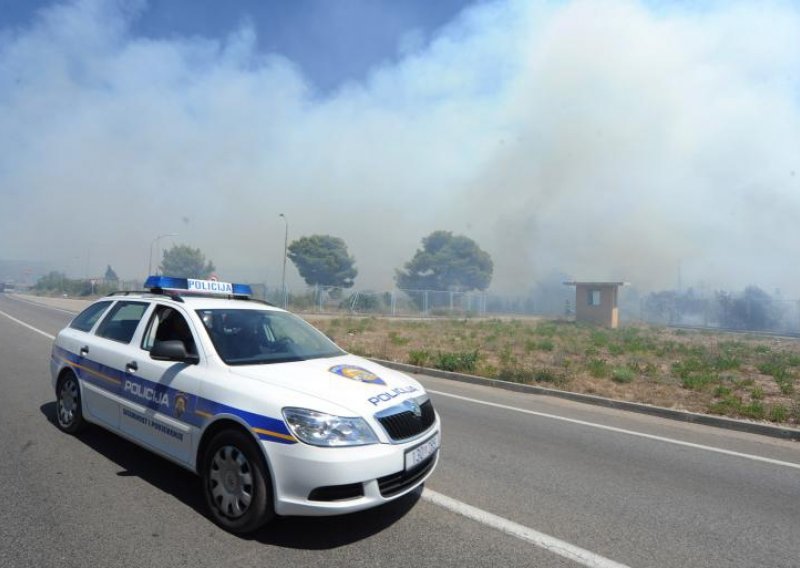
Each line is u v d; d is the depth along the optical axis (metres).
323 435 3.22
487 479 4.79
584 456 5.75
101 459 4.70
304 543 3.37
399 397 3.76
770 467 5.73
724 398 9.15
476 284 68.31
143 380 4.29
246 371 3.78
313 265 62.88
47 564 2.97
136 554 3.12
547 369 11.72
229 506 3.48
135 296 5.14
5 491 3.95
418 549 3.37
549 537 3.67
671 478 5.16
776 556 3.57
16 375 8.73
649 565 3.36
